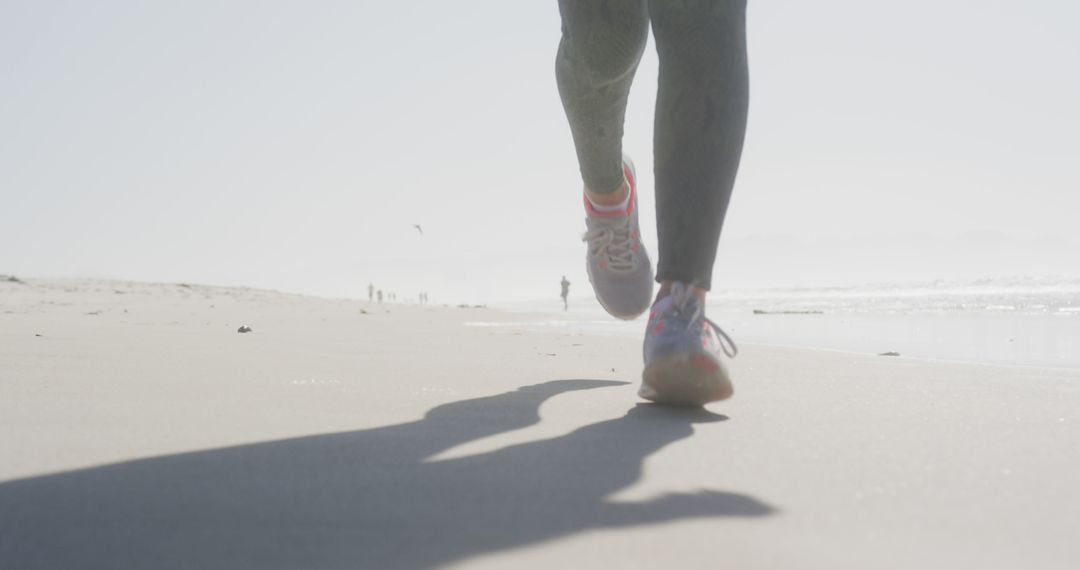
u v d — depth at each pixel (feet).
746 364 10.71
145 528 2.81
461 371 8.81
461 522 2.89
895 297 121.80
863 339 23.08
